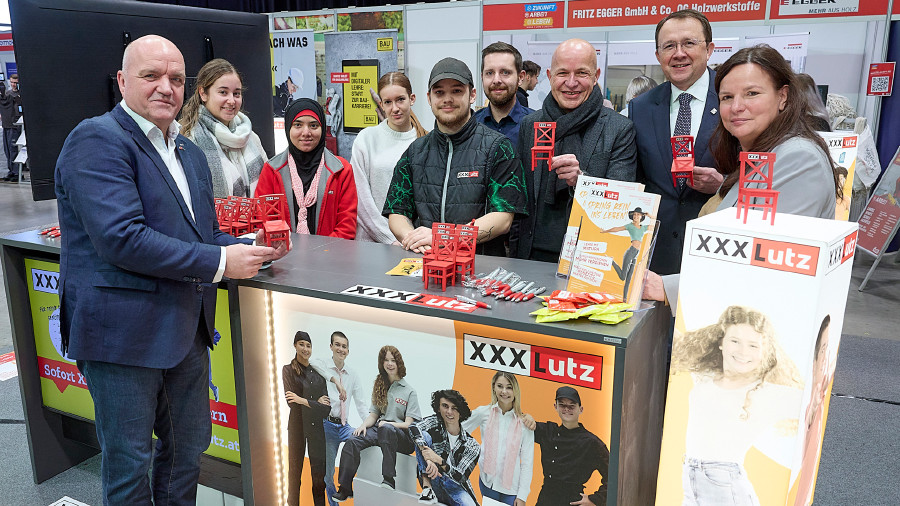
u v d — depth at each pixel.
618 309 1.57
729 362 1.37
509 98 3.14
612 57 5.23
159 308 1.76
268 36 2.79
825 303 1.30
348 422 1.97
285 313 1.99
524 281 1.88
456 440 1.79
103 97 2.19
